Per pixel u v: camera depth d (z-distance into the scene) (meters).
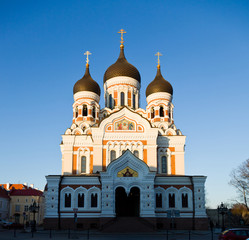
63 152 58.78
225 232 29.97
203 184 51.19
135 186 48.56
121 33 71.50
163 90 64.31
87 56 68.38
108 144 55.84
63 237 38.06
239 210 81.12
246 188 65.94
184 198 51.12
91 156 57.88
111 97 65.88
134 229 44.78
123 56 69.50
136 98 66.69
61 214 49.41
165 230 48.22
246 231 29.55
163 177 51.62
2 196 90.88
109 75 66.69
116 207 54.44
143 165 48.97
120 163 49.06
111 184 48.25
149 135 56.03
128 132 56.25
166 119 62.84
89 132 60.06
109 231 44.53
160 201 50.88
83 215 49.38
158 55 69.06
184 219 50.00
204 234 43.12
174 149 58.16
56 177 50.28
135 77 66.75
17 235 41.31
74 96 64.81
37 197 98.38
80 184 50.59
